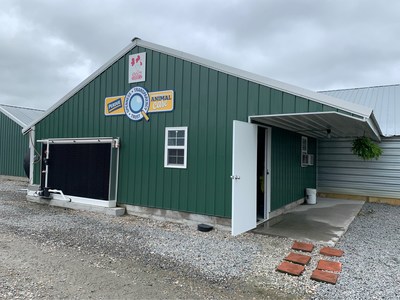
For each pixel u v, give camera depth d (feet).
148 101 24.47
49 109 31.37
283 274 13.25
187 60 22.47
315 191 33.86
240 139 19.08
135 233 19.67
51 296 10.69
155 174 23.91
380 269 13.89
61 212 26.27
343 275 13.14
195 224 21.67
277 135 26.50
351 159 38.93
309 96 17.52
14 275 12.46
